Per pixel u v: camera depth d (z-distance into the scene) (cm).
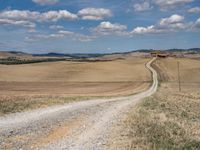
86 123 2294
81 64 16462
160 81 12362
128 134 1875
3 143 1574
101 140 1736
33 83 11038
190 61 18912
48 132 1908
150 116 2583
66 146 1572
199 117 3241
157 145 1573
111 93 8275
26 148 1508
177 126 2147
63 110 3000
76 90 9138
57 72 13988
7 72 13675
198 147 1608
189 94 7144
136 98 5881
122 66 16150
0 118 2347
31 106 3094
